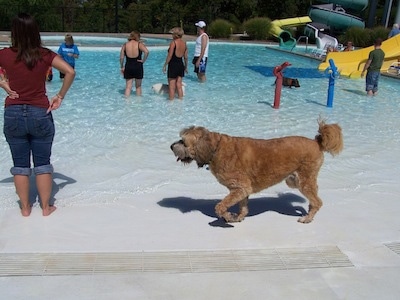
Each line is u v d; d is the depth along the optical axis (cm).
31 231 438
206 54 1407
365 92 1384
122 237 432
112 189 568
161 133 833
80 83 1306
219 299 335
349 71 1750
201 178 620
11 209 491
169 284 352
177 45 1096
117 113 972
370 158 738
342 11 3356
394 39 1847
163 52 2244
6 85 416
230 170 438
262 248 418
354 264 393
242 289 349
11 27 407
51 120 449
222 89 1318
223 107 1077
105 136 802
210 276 366
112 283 351
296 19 3341
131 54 1112
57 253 395
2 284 345
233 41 3016
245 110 1055
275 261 394
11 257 384
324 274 375
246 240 434
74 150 720
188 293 341
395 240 445
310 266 387
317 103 1184
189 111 1017
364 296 346
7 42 2223
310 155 457
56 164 656
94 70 1562
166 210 504
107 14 3572
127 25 3578
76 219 471
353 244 432
